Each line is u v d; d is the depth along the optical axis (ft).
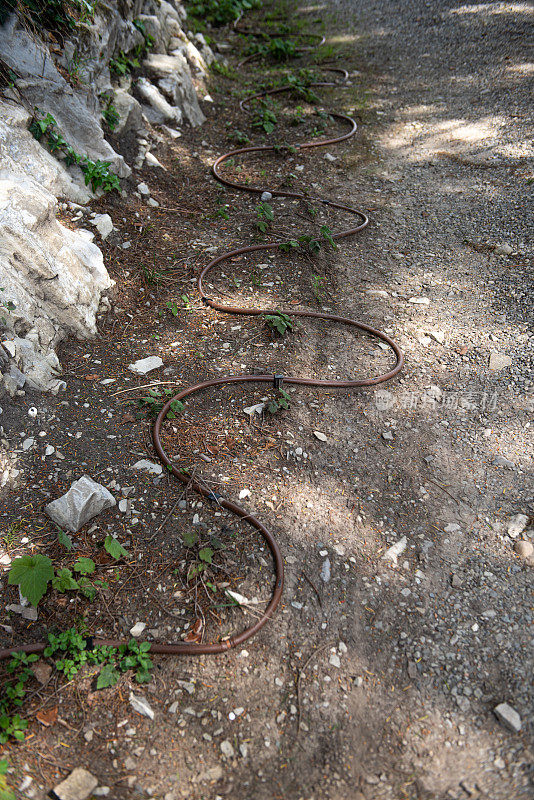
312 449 11.72
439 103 26.78
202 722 7.97
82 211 16.03
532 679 8.38
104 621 8.95
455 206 19.67
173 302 15.38
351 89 28.89
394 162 22.70
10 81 15.05
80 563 9.27
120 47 20.97
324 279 16.58
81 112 16.97
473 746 7.77
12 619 8.87
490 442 11.97
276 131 24.97
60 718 7.92
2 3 15.02
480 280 16.34
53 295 13.12
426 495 11.02
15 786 7.22
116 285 15.35
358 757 7.68
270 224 18.56
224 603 9.14
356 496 10.92
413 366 13.82
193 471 10.97
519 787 7.30
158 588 9.36
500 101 26.00
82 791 7.21
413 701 8.23
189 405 12.46
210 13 37.86
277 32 36.52
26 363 12.08
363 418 12.52
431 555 10.05
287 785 7.44
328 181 21.49
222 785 7.43
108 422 11.91
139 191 18.74
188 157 22.09
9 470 10.71
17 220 12.38
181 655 8.63
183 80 23.93
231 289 15.97
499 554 10.03
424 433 12.23
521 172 20.86
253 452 11.53
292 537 10.12
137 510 10.37
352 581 9.62
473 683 8.39
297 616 9.11
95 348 13.79
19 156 14.35
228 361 13.70
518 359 13.69
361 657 8.70
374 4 40.57
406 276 16.75
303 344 14.32
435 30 34.86
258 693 8.27
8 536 9.82
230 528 10.10
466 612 9.25
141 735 7.82
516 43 31.32
